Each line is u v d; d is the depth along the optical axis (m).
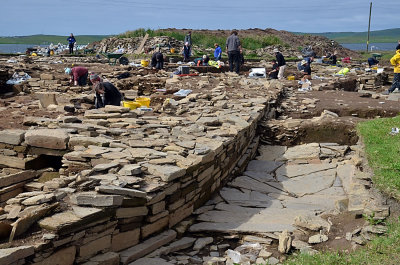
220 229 5.47
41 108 11.11
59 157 7.32
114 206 4.43
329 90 15.16
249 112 9.51
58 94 13.20
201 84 14.14
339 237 5.08
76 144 6.65
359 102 12.18
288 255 4.92
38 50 43.03
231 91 12.84
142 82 15.69
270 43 41.34
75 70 14.85
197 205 6.13
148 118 8.50
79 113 10.24
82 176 4.96
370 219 5.07
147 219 4.98
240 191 7.07
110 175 5.09
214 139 7.00
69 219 4.08
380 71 21.30
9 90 14.70
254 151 9.10
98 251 4.40
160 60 19.88
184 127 7.70
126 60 22.94
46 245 3.85
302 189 7.14
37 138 6.92
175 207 5.45
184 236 5.49
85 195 4.39
